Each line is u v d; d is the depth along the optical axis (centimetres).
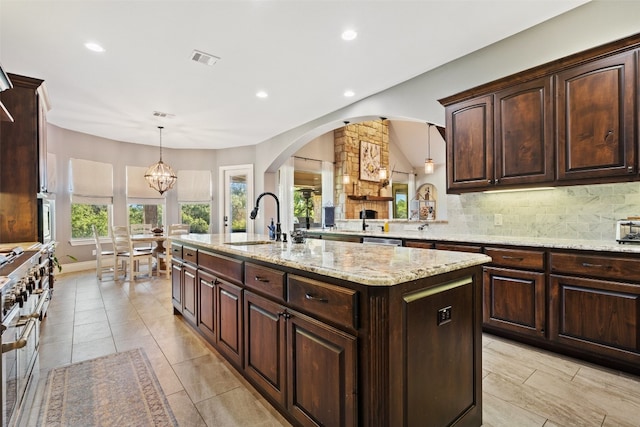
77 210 580
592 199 257
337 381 127
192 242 273
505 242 256
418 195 893
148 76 341
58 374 212
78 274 545
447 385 139
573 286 223
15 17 237
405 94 363
